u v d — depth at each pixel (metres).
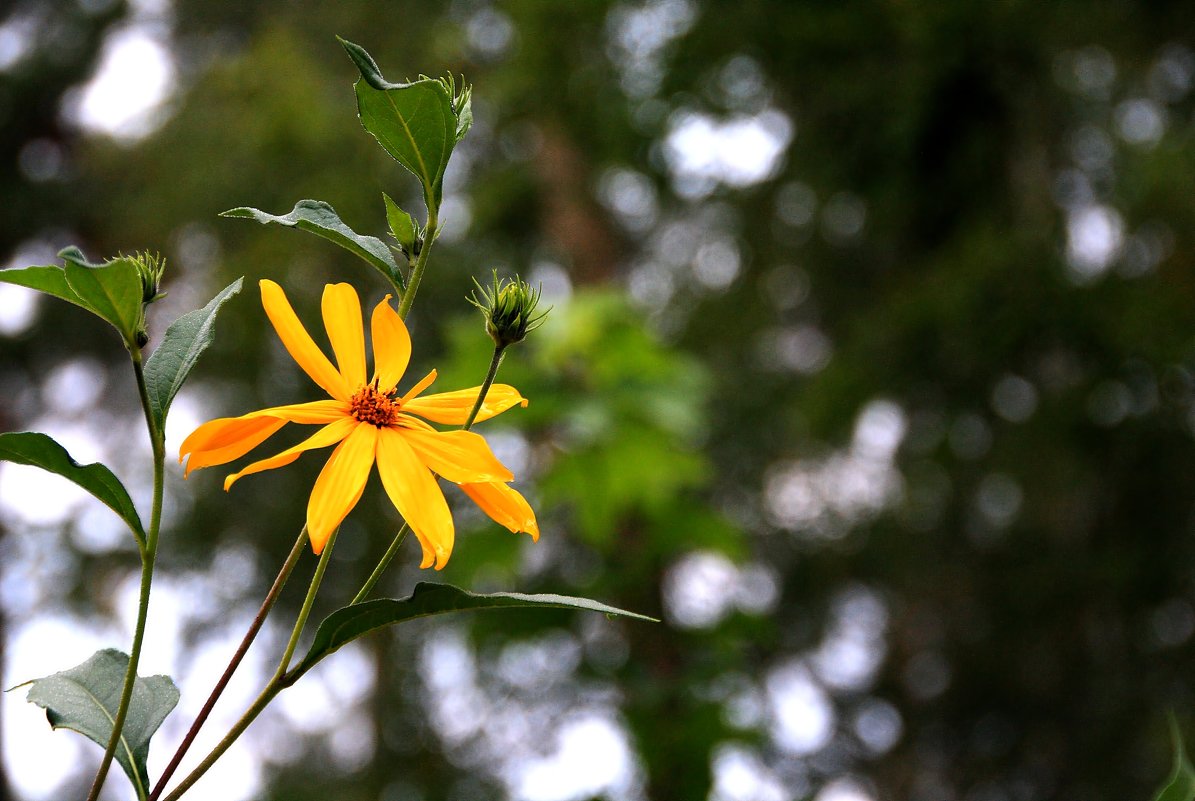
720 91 5.69
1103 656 6.53
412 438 1.21
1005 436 6.16
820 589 8.49
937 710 7.89
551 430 5.07
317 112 7.32
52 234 8.95
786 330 8.30
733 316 7.70
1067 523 6.64
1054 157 5.85
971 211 5.71
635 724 3.83
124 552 7.56
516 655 4.36
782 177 6.40
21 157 9.09
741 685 3.94
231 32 8.94
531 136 7.74
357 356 1.25
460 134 1.20
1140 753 6.38
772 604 8.49
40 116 9.03
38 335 8.62
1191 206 5.39
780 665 8.63
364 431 1.19
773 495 8.67
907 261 6.25
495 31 7.68
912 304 5.73
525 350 4.72
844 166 5.68
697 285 8.13
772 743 5.16
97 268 1.04
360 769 7.57
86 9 8.79
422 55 7.86
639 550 4.21
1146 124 6.04
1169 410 5.52
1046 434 5.74
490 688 6.40
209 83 8.09
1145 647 6.36
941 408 6.27
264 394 7.16
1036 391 5.89
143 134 8.67
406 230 1.22
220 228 7.48
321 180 7.15
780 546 8.55
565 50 6.30
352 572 7.16
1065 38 5.18
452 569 4.16
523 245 8.00
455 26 7.77
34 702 1.18
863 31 5.21
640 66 5.92
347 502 1.13
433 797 6.80
